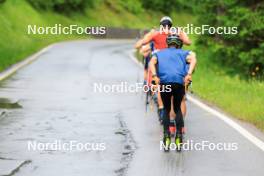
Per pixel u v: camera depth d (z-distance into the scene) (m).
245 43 97.00
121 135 36.22
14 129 37.66
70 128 38.41
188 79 30.55
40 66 90.00
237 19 95.56
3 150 31.23
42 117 42.78
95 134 36.41
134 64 100.88
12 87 61.88
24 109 46.53
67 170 27.02
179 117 31.00
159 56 31.27
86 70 85.00
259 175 26.34
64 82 67.75
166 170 27.17
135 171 26.95
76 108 47.75
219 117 43.88
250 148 32.34
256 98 54.78
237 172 26.88
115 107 48.88
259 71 95.56
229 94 58.59
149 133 37.03
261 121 40.53
